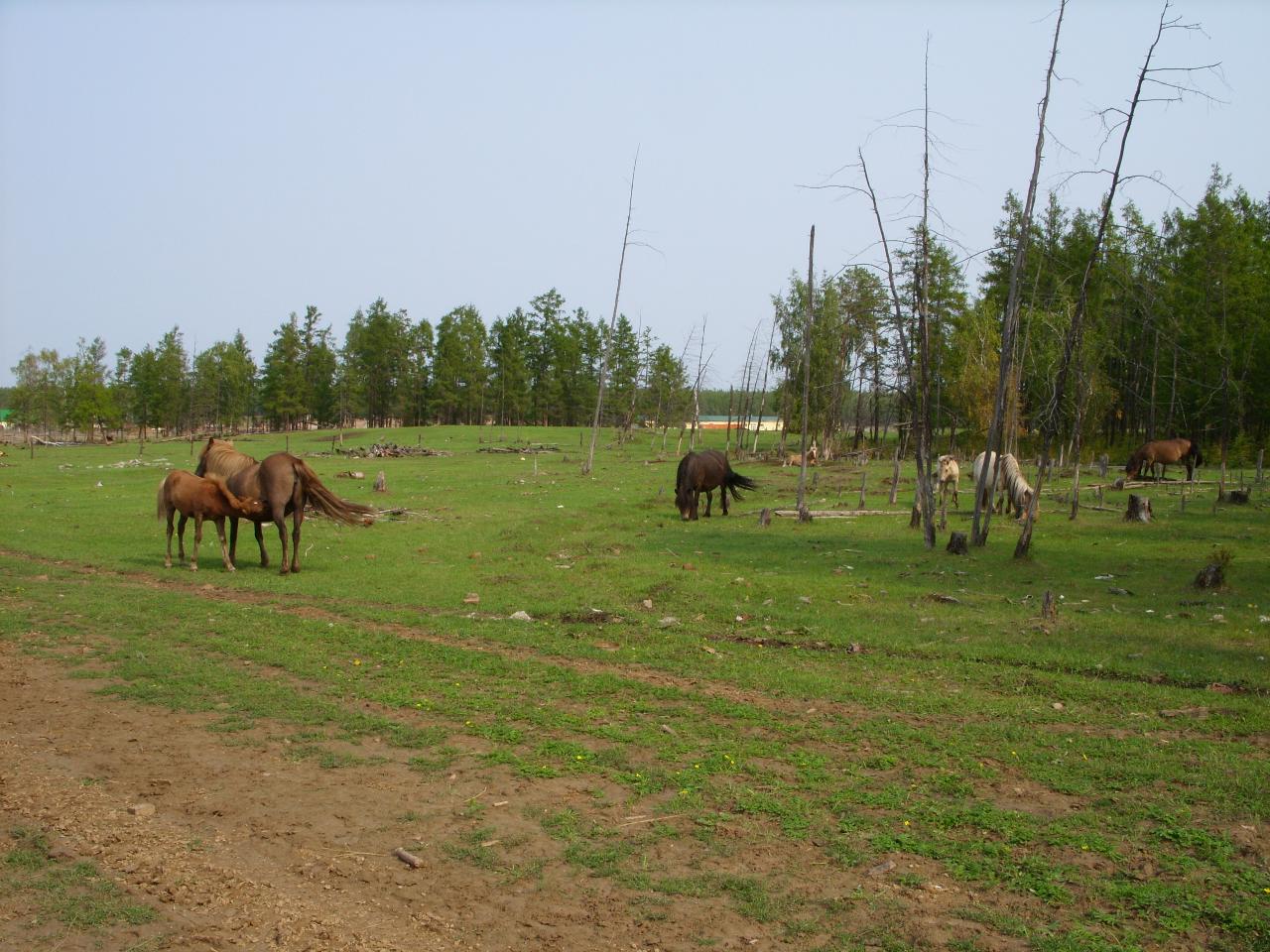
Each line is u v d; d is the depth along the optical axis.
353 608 13.78
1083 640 11.15
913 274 22.17
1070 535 20.27
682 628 12.36
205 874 5.65
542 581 15.84
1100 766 7.22
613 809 6.59
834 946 4.84
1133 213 29.66
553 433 82.38
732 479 26.16
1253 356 38.31
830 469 43.84
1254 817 6.24
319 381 97.31
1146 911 5.10
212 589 15.55
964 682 9.68
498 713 8.77
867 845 5.97
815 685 9.53
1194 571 15.65
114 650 11.26
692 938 4.93
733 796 6.74
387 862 5.83
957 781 6.99
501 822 6.40
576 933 4.98
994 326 39.88
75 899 5.31
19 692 9.56
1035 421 24.08
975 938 4.88
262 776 7.26
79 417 85.75
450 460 52.50
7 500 30.92
